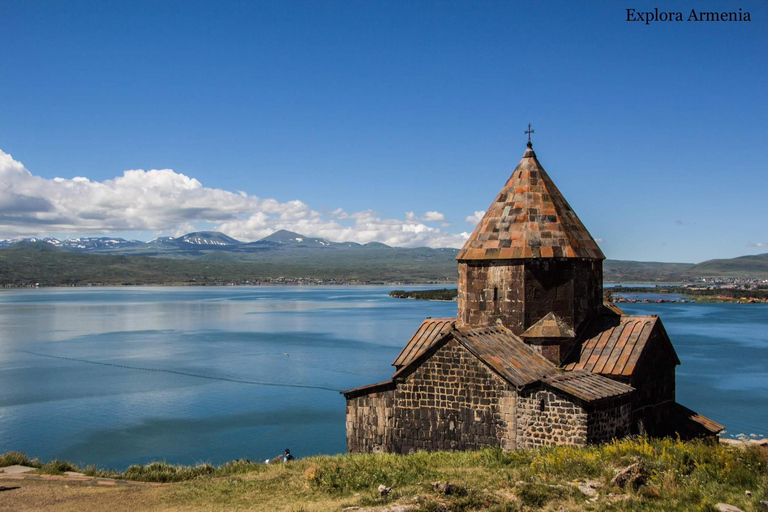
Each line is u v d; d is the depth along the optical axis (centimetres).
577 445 1762
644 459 1554
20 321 12744
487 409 1902
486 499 1404
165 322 12662
